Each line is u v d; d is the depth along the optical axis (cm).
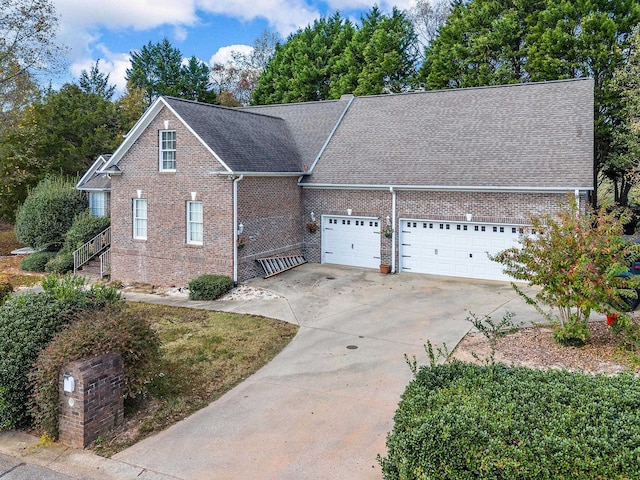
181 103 1955
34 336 831
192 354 1151
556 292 1084
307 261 2228
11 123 3397
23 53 2897
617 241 1036
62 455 734
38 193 2675
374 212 2045
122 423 820
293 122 2538
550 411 545
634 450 459
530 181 1705
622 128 2658
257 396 924
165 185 1980
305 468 684
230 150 1892
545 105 1980
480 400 563
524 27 3144
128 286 2039
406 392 624
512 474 465
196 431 796
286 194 2105
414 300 1595
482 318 1366
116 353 807
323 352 1155
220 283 1770
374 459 699
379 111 2380
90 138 3497
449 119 2139
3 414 787
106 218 2514
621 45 2681
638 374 914
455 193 1859
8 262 2722
